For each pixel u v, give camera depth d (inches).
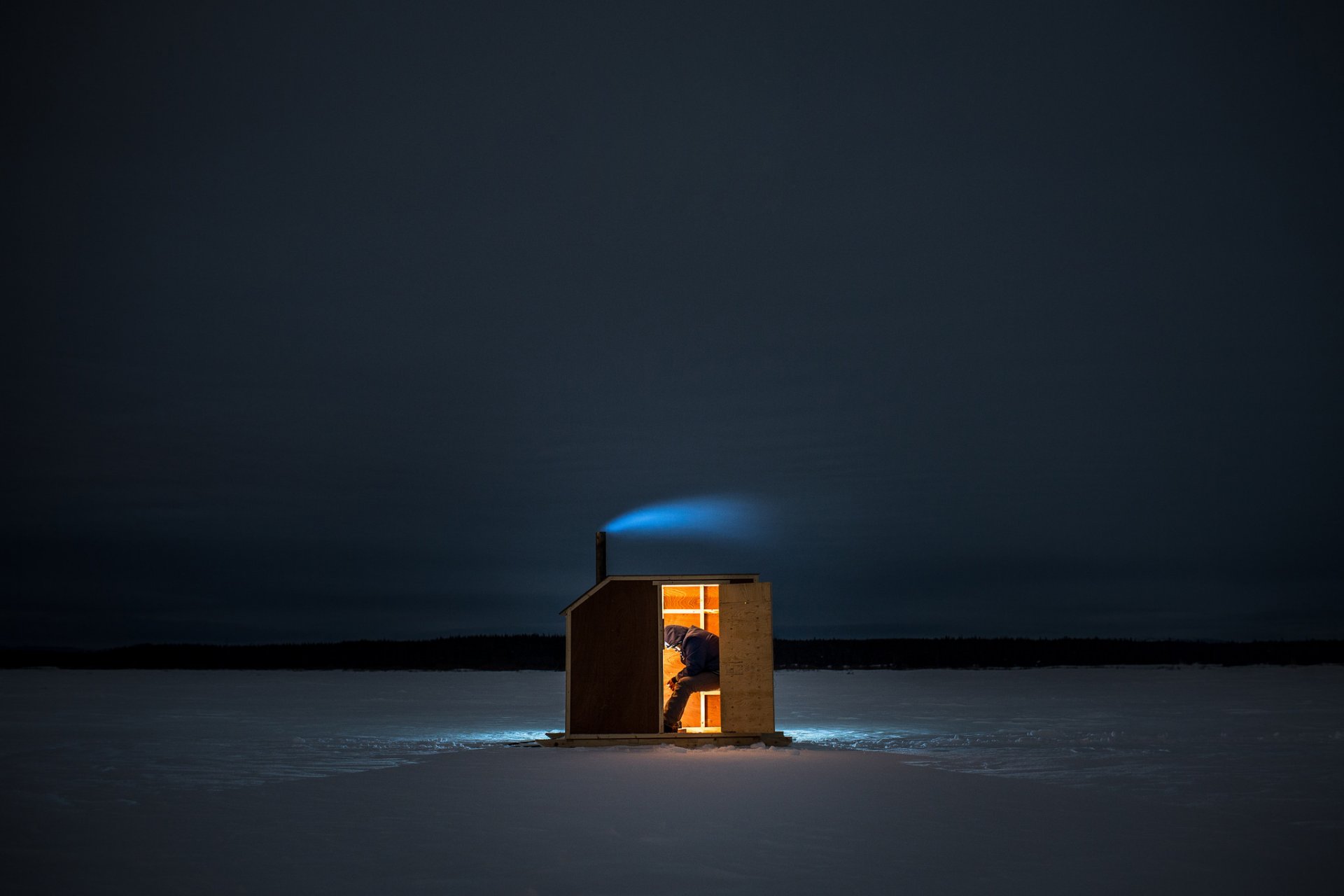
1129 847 298.0
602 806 369.1
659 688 599.5
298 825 335.9
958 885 253.4
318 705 1051.9
